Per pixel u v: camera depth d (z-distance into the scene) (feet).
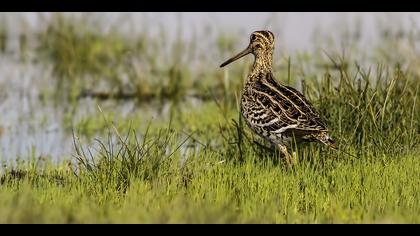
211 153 43.65
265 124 42.37
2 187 37.68
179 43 75.66
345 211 32.55
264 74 45.34
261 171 39.88
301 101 42.04
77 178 39.06
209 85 65.92
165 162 40.40
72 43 74.64
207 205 32.48
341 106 44.80
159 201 33.50
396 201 34.58
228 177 39.11
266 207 32.96
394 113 44.52
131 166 38.91
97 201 34.81
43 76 70.33
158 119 58.13
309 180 38.19
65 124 57.11
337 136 43.57
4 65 73.20
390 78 49.90
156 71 70.54
